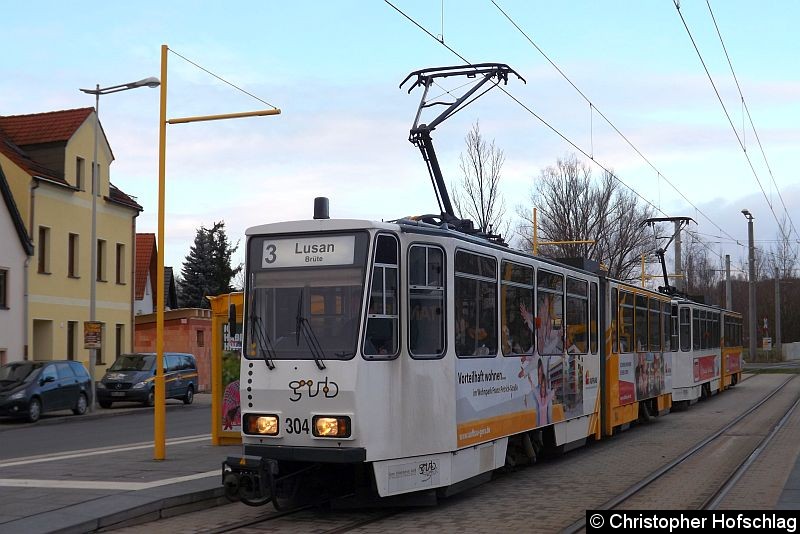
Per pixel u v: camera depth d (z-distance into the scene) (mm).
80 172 36562
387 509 10898
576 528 9531
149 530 9484
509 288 12914
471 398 11461
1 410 25281
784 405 29156
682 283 67500
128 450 15820
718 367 34250
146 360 33281
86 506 9852
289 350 10172
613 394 18234
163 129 14148
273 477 9891
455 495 12000
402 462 10219
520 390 13156
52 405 26625
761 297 83375
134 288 40250
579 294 16406
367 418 9875
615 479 13328
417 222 10859
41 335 33906
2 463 13961
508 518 10242
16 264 31719
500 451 12430
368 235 10117
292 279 10328
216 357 16453
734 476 13352
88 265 36625
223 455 14797
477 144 34969
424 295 10664
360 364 9867
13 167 33031
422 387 10500
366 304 10000
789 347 73688
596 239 45281
